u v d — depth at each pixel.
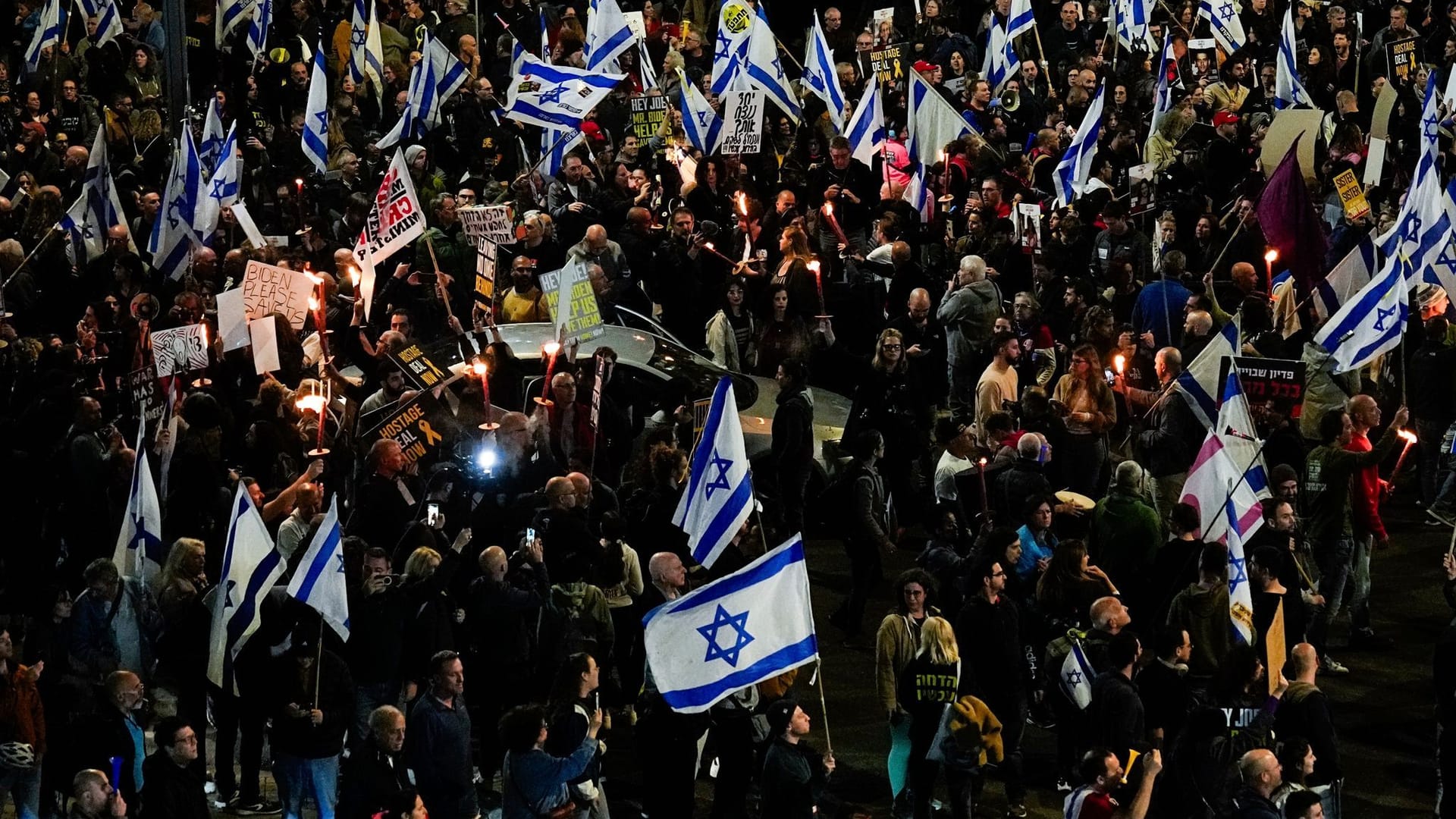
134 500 14.05
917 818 13.15
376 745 12.15
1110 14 29.47
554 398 16.83
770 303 20.34
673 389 18.62
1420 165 19.02
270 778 14.74
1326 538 16.20
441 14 32.88
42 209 23.11
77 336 20.67
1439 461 19.31
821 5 36.22
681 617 12.03
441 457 16.38
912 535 19.19
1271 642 13.23
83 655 13.66
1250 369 16.45
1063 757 13.70
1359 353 17.66
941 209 23.48
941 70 29.05
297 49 30.47
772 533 18.31
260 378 18.97
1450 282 18.92
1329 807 12.73
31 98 28.67
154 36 31.61
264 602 12.94
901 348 18.38
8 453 17.34
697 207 23.34
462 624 14.23
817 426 18.94
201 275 21.45
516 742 11.90
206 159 24.81
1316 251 20.83
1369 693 15.81
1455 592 14.21
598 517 15.95
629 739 15.23
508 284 21.28
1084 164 23.33
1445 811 13.46
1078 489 17.41
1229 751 12.51
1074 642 13.41
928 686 12.97
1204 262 21.89
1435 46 29.67
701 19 32.84
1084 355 17.45
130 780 12.61
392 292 20.41
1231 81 28.48
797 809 12.09
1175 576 14.59
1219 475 14.80
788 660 12.14
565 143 24.09
